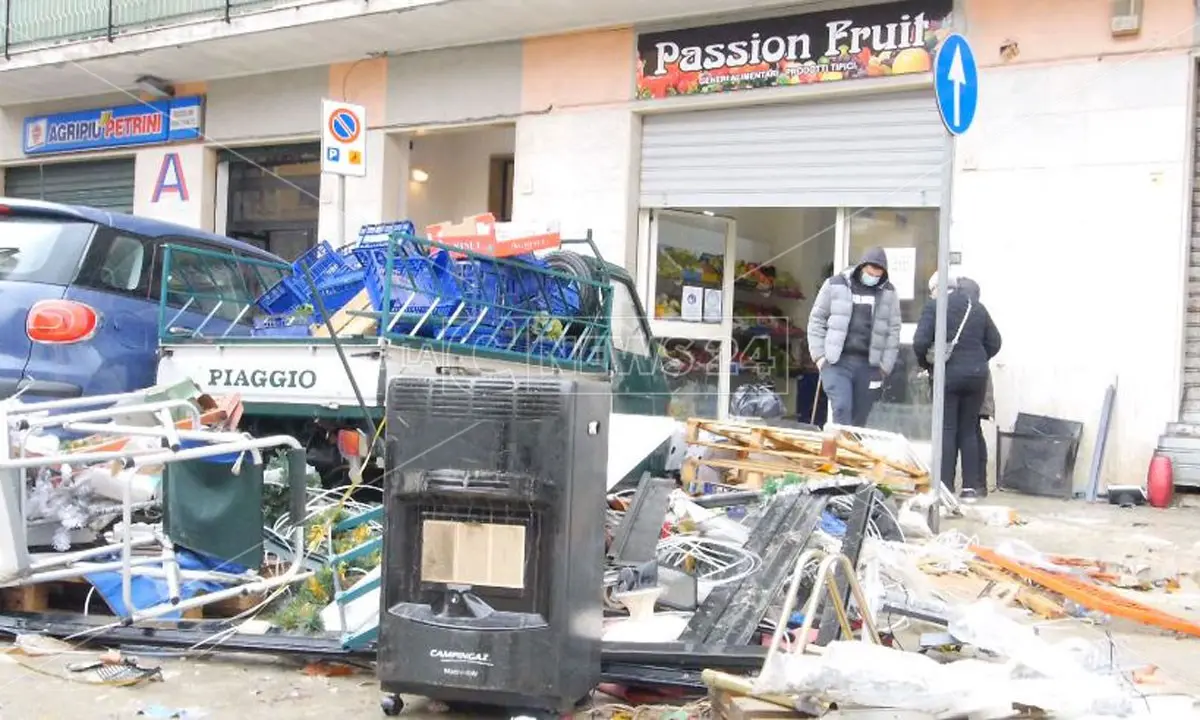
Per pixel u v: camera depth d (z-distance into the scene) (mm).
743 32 11391
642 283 12320
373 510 4996
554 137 12570
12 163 17516
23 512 4410
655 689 4051
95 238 6773
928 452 9477
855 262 11094
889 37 10570
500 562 3641
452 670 3623
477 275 7055
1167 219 9344
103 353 6648
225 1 13570
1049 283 9789
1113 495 9070
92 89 16234
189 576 4680
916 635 4730
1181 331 9336
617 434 7027
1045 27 9828
